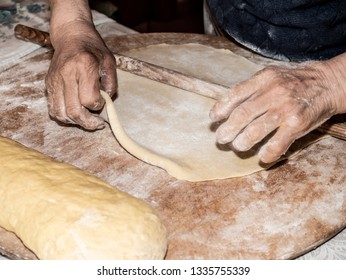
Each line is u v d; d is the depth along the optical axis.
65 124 1.45
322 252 1.17
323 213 1.20
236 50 1.79
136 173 1.30
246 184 1.27
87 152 1.36
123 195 1.12
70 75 1.29
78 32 1.41
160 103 1.52
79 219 1.04
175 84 1.51
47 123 1.46
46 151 1.36
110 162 1.33
